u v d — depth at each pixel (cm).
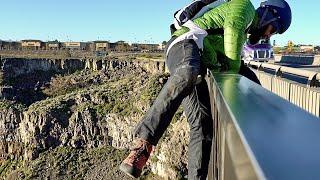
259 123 155
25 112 19125
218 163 354
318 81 959
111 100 18225
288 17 558
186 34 494
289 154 116
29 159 17700
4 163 18750
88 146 17300
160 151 13200
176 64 463
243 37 501
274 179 98
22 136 18712
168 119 405
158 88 17062
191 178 523
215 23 509
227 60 505
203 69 511
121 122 16900
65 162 16612
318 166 107
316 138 132
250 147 125
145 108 16400
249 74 640
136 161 387
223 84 303
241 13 495
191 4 527
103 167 15850
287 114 176
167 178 12544
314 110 859
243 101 214
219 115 295
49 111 18325
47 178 15950
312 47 12900
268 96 233
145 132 396
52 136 17862
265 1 566
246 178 120
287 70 1195
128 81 19625
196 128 523
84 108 18150
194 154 520
